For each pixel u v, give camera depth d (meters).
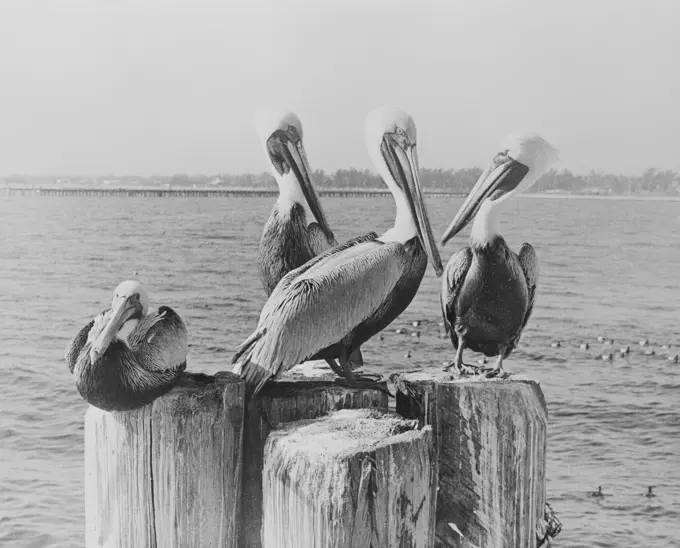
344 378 4.02
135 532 3.40
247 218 43.12
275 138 4.86
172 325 3.47
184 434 3.38
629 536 12.41
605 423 17.08
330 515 3.07
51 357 19.30
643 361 21.19
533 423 3.58
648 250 36.09
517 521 3.60
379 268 3.84
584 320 25.31
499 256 3.92
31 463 13.35
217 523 3.46
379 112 4.20
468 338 4.05
